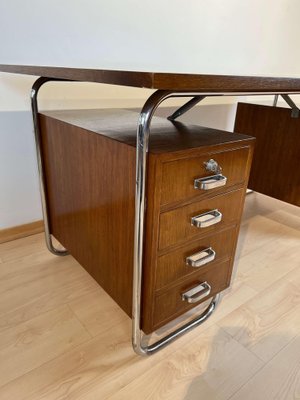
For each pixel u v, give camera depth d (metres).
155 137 0.72
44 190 1.07
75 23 1.16
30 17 1.06
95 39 1.23
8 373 0.73
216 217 0.74
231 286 1.08
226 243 0.84
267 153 1.60
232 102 1.98
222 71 1.77
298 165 1.49
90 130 0.75
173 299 0.77
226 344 0.85
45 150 1.00
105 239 0.81
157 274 0.70
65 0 1.10
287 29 2.01
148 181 0.61
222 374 0.76
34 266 1.12
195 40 1.56
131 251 0.72
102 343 0.83
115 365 0.77
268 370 0.78
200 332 0.88
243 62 1.86
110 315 0.92
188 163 0.64
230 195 0.77
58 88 1.22
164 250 0.69
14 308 0.93
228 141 0.71
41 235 1.32
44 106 1.21
